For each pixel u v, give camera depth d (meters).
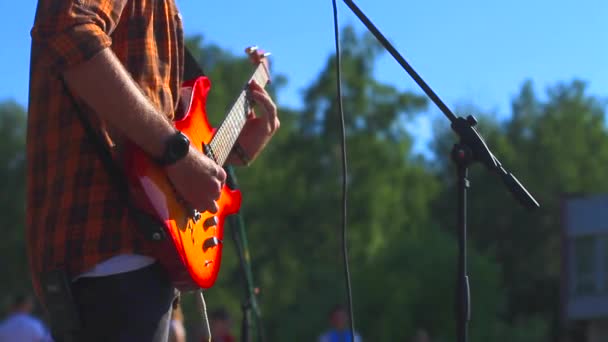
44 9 2.70
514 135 60.91
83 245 2.79
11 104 57.94
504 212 55.91
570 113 60.44
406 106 45.34
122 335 2.80
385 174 44.66
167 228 2.84
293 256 45.03
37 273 2.91
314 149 45.09
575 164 58.12
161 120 2.79
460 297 3.91
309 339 40.84
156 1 3.07
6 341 11.38
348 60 45.50
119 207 2.83
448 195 58.97
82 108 2.85
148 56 3.01
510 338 42.97
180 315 5.83
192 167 2.83
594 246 37.88
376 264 41.56
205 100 3.40
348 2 4.06
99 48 2.66
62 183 2.87
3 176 54.06
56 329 2.92
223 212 3.33
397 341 39.38
